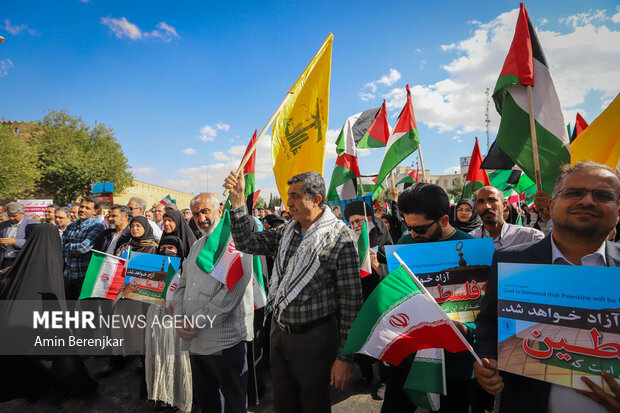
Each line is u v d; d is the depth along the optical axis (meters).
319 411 1.92
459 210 3.50
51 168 28.88
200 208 2.54
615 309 1.07
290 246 2.10
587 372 1.09
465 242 1.79
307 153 2.68
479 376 1.29
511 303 1.25
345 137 4.26
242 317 2.40
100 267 3.34
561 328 1.15
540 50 2.81
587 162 1.27
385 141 5.04
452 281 1.77
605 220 1.17
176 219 3.37
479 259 1.76
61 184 30.06
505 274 1.28
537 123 2.76
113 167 32.22
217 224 2.48
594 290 1.11
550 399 1.21
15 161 24.52
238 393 2.32
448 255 1.79
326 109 2.67
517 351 1.21
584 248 1.25
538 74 2.79
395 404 1.92
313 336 1.88
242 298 2.41
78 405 3.06
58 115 32.16
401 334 1.45
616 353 1.05
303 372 1.90
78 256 4.17
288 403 2.03
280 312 1.94
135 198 4.48
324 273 1.91
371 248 3.18
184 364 2.82
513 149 2.80
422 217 1.86
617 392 1.03
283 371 2.03
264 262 3.61
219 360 2.30
